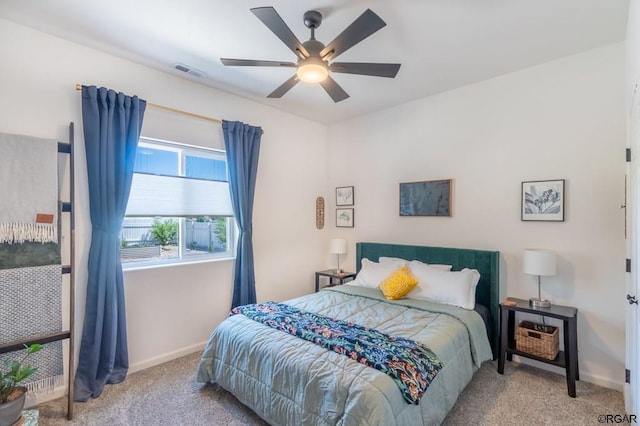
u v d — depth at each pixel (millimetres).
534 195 2932
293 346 2047
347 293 3264
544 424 2092
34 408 2264
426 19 2195
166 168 3102
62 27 2312
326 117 4395
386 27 2283
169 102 3049
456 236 3453
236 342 2299
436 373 1857
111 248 2576
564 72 2779
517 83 3029
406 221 3873
